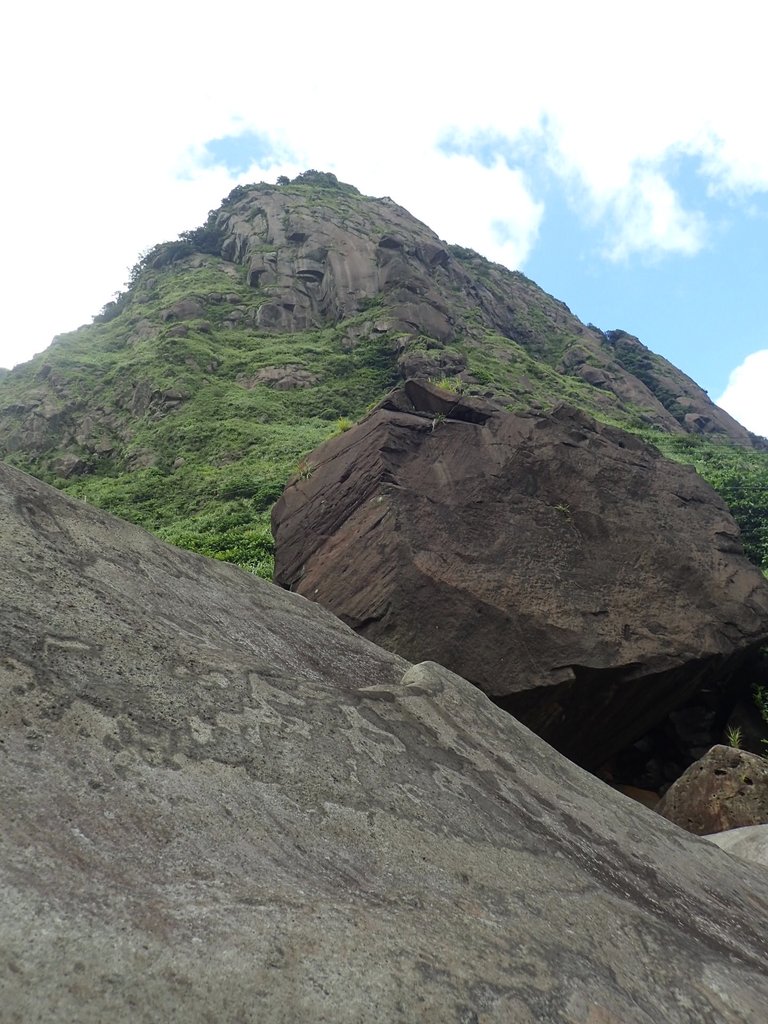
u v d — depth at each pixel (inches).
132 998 40.9
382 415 363.9
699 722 295.3
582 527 310.0
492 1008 51.4
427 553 284.4
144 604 92.7
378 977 49.1
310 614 139.7
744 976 76.2
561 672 253.3
